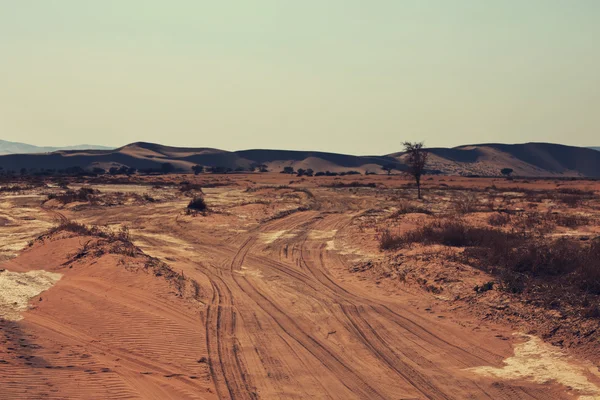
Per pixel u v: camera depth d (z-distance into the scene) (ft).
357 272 74.33
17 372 33.96
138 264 67.51
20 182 335.67
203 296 60.13
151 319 48.21
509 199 198.39
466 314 52.60
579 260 64.44
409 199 205.98
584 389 35.53
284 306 56.95
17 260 78.33
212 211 143.64
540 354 41.98
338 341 45.85
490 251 72.13
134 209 166.71
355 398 34.86
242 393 35.29
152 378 36.42
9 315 48.34
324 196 221.87
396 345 44.86
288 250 94.32
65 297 54.60
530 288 55.67
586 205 164.45
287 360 41.34
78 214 154.20
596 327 44.01
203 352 42.37
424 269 67.10
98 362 38.17
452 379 37.83
